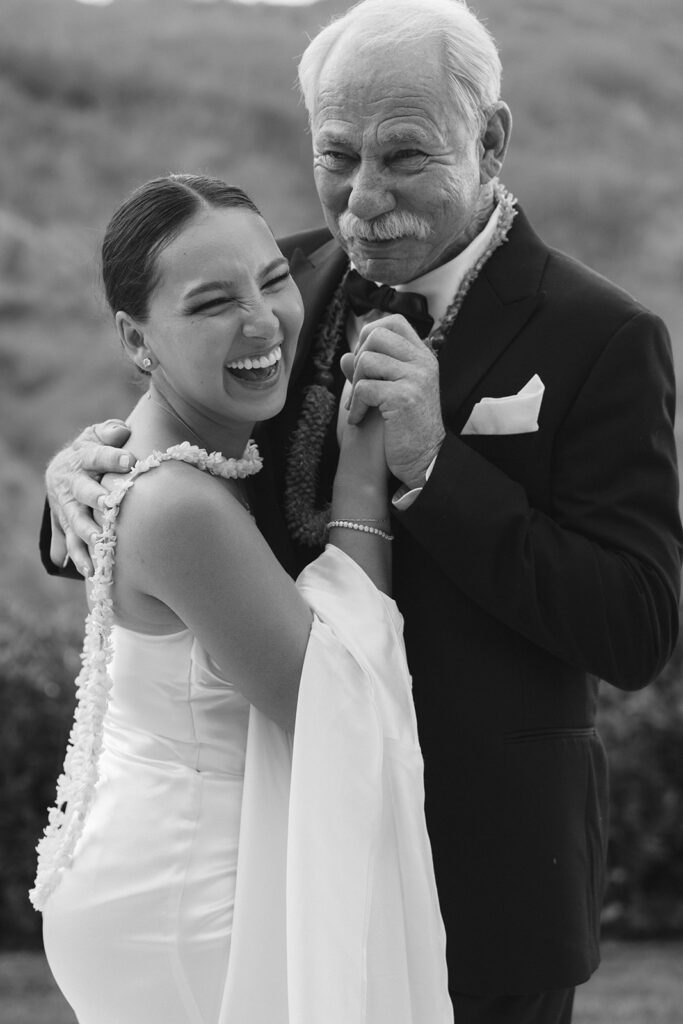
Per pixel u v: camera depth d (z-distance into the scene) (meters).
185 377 2.25
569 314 2.41
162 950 2.26
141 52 15.27
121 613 2.32
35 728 5.13
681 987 4.72
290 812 2.18
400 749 2.24
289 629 2.20
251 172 13.41
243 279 2.21
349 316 2.65
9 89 14.34
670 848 5.27
